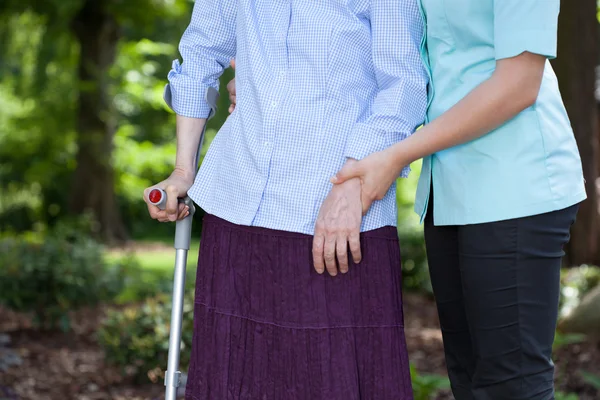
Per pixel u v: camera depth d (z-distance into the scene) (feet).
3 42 77.46
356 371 8.74
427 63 9.23
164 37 86.07
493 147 8.70
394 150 8.52
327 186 8.86
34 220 91.66
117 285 34.09
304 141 8.88
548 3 8.14
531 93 8.30
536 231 8.65
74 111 81.76
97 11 76.02
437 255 9.69
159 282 35.27
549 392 8.88
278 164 8.95
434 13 8.98
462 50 8.93
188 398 9.44
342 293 8.75
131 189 89.35
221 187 9.39
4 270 29.58
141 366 22.58
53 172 86.17
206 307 9.34
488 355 8.95
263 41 9.18
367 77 9.12
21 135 85.25
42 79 79.41
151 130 97.86
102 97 78.38
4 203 92.27
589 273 34.12
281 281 8.91
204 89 10.20
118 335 23.30
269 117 8.96
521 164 8.62
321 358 8.73
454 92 8.95
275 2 9.22
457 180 8.91
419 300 41.42
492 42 8.68
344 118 8.89
